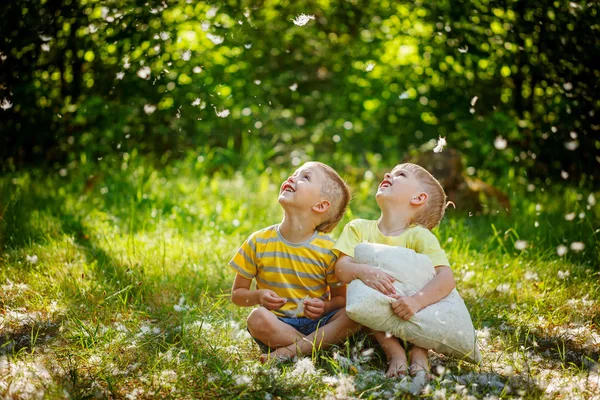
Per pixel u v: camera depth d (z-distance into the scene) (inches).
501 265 151.5
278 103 327.0
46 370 92.0
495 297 133.2
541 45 217.0
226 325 114.3
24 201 191.2
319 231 107.0
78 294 126.5
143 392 87.5
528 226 184.4
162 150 287.1
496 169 263.4
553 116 236.2
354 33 342.6
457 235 169.2
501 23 237.9
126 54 211.3
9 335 107.9
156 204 205.9
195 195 219.9
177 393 87.5
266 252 104.2
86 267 141.3
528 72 240.1
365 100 318.0
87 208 202.1
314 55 341.4
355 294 96.0
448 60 279.1
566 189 227.6
